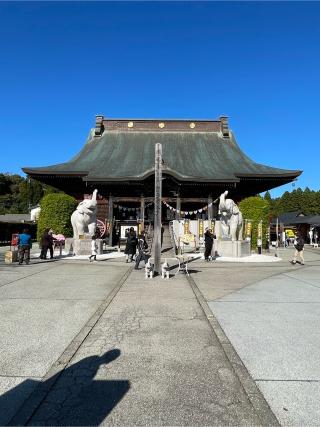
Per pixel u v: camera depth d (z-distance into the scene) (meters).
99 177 28.39
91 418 3.28
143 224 27.92
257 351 4.98
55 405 3.51
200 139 37.69
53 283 10.84
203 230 25.84
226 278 12.20
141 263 16.75
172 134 38.25
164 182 29.11
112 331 5.89
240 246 20.92
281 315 6.99
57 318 6.69
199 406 3.49
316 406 3.50
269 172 30.53
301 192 90.62
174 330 5.96
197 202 30.98
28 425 3.18
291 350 5.02
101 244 22.05
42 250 18.77
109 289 9.80
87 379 4.07
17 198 95.31
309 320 6.62
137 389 3.84
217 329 6.00
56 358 4.68
